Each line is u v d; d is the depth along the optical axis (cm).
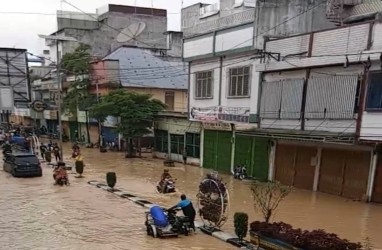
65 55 4909
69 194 2066
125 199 1941
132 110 3569
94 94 4625
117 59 4478
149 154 3956
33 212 1670
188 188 2238
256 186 1492
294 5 2523
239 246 1230
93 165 3195
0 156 3828
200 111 3031
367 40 1834
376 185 1923
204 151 3111
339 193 2095
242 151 2709
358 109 1862
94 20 5866
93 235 1355
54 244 1260
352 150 2027
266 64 2331
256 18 2450
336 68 1986
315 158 2231
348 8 2442
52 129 6431
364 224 1534
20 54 2605
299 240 1029
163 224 1331
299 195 2083
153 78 4469
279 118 2281
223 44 2736
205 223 1484
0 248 1222
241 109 2631
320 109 2041
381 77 1772
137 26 5581
